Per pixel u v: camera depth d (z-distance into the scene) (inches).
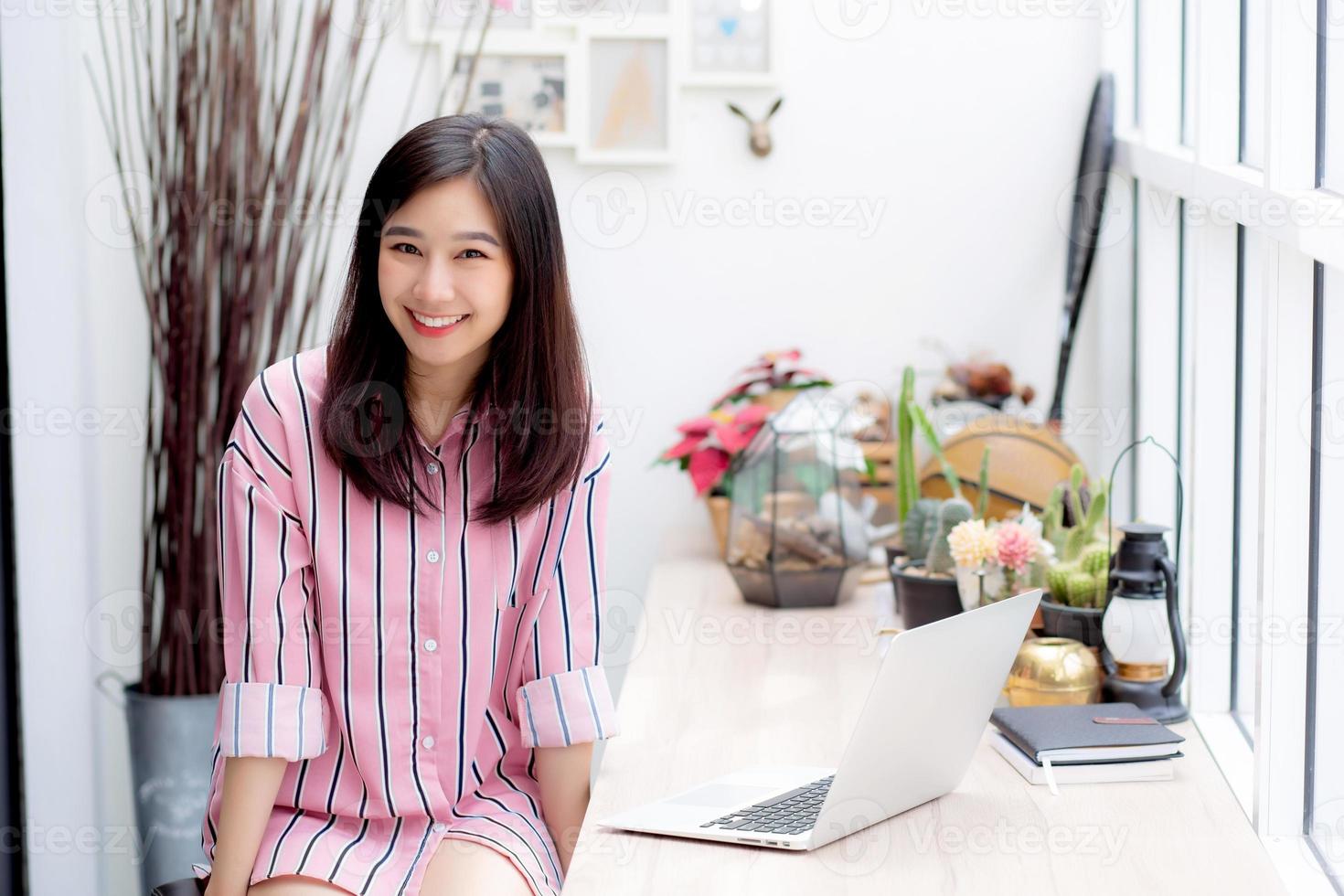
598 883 45.1
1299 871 52.5
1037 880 45.2
